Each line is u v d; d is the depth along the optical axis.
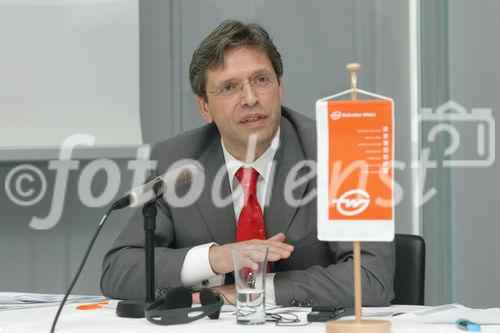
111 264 2.05
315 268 1.86
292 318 1.44
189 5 3.58
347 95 3.50
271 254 1.78
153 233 1.64
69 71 3.56
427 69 3.46
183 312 1.41
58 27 3.56
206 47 2.10
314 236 2.08
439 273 3.45
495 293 3.44
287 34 3.54
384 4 3.48
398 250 2.16
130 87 3.53
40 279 3.65
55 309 1.72
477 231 3.45
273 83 2.10
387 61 3.48
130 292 1.97
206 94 2.15
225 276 2.01
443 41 3.47
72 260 3.63
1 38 3.58
